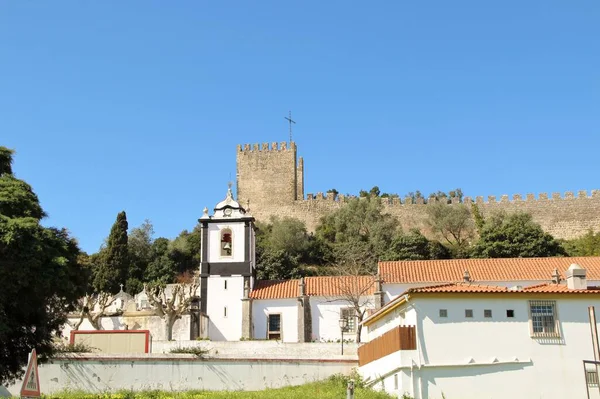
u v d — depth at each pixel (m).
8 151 39.91
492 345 38.66
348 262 87.19
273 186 121.31
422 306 39.06
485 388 38.00
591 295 39.34
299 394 40.25
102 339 51.62
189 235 108.50
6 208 36.38
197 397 42.19
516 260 63.91
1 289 34.09
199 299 68.19
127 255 99.81
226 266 66.94
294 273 92.75
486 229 95.81
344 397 37.62
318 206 118.94
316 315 62.88
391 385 39.59
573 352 38.62
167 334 61.47
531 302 39.34
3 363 36.47
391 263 65.44
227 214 68.38
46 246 35.50
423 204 114.19
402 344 38.47
